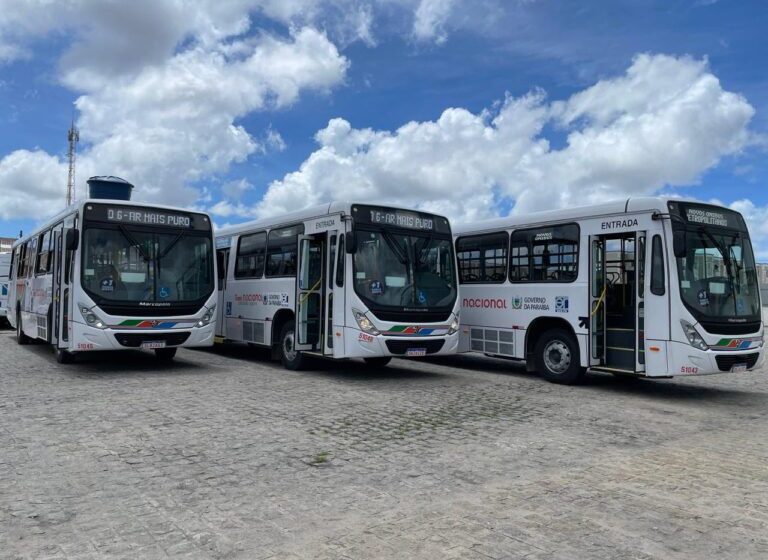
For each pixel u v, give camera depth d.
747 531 4.78
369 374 13.02
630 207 10.77
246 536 4.54
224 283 16.30
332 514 5.00
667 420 8.91
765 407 10.17
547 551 4.35
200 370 13.07
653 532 4.73
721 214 11.00
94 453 6.58
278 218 13.98
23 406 8.91
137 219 12.29
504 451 7.01
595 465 6.52
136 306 11.89
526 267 12.63
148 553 4.22
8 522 4.73
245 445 7.02
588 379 12.76
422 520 4.90
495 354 13.24
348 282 11.34
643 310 10.52
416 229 12.20
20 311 18.28
